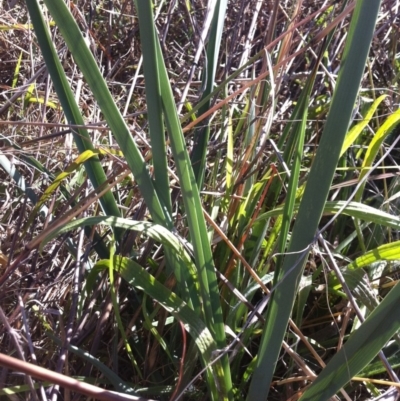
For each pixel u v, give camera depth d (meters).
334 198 0.58
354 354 0.33
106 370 0.41
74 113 0.45
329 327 0.50
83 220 0.36
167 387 0.43
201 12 0.88
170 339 0.46
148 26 0.33
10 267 0.42
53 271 0.51
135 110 0.77
